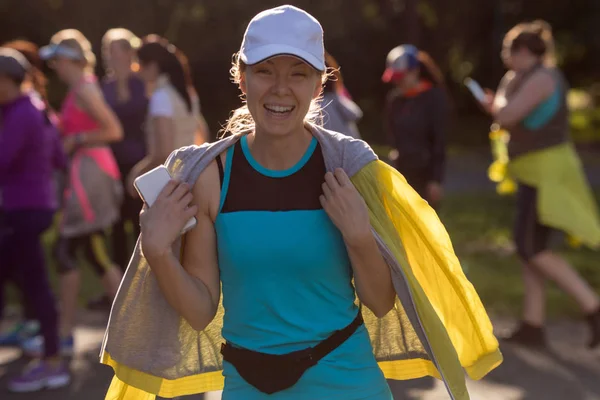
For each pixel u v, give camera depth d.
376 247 6.58
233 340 6.79
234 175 6.65
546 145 15.76
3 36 68.44
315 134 6.71
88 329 17.56
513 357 15.64
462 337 7.44
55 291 20.36
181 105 14.42
